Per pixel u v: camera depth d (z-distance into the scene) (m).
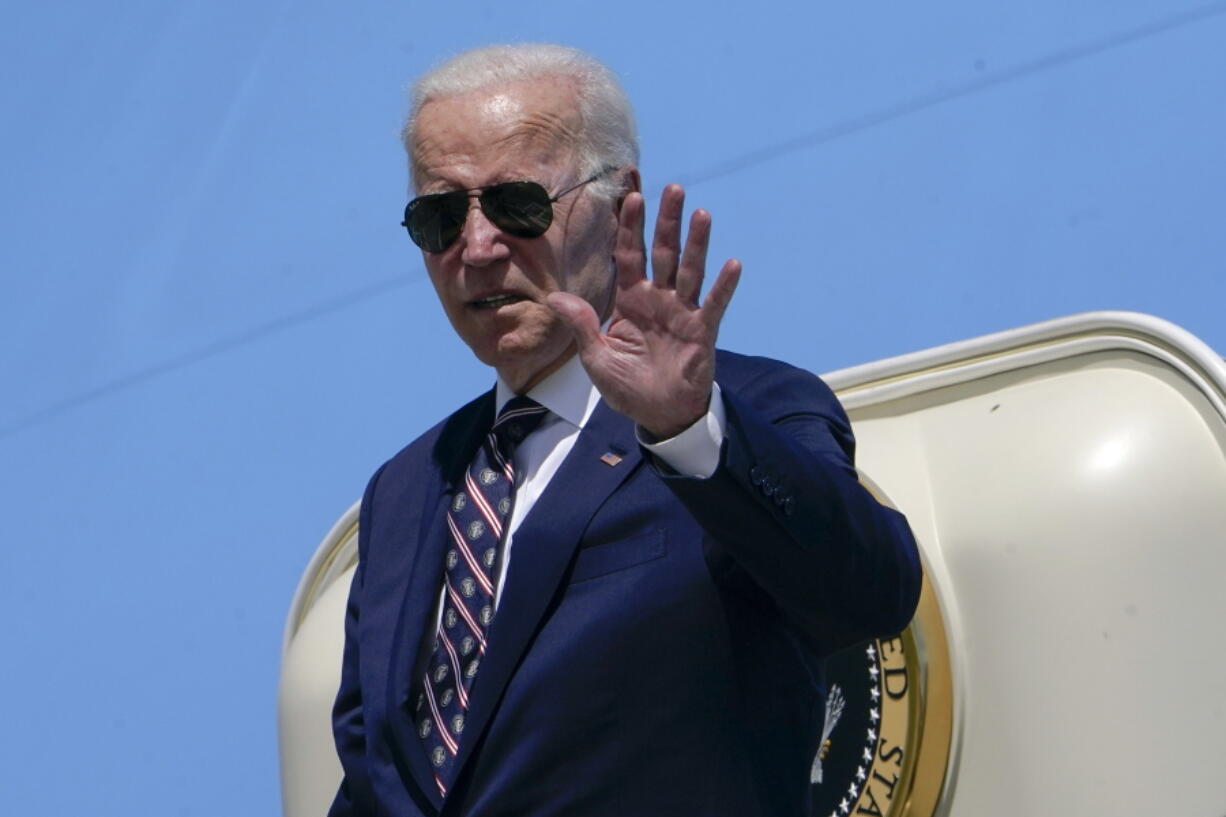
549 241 9.17
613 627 8.48
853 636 8.40
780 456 7.95
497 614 8.64
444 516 9.37
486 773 8.47
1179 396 12.48
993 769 12.23
